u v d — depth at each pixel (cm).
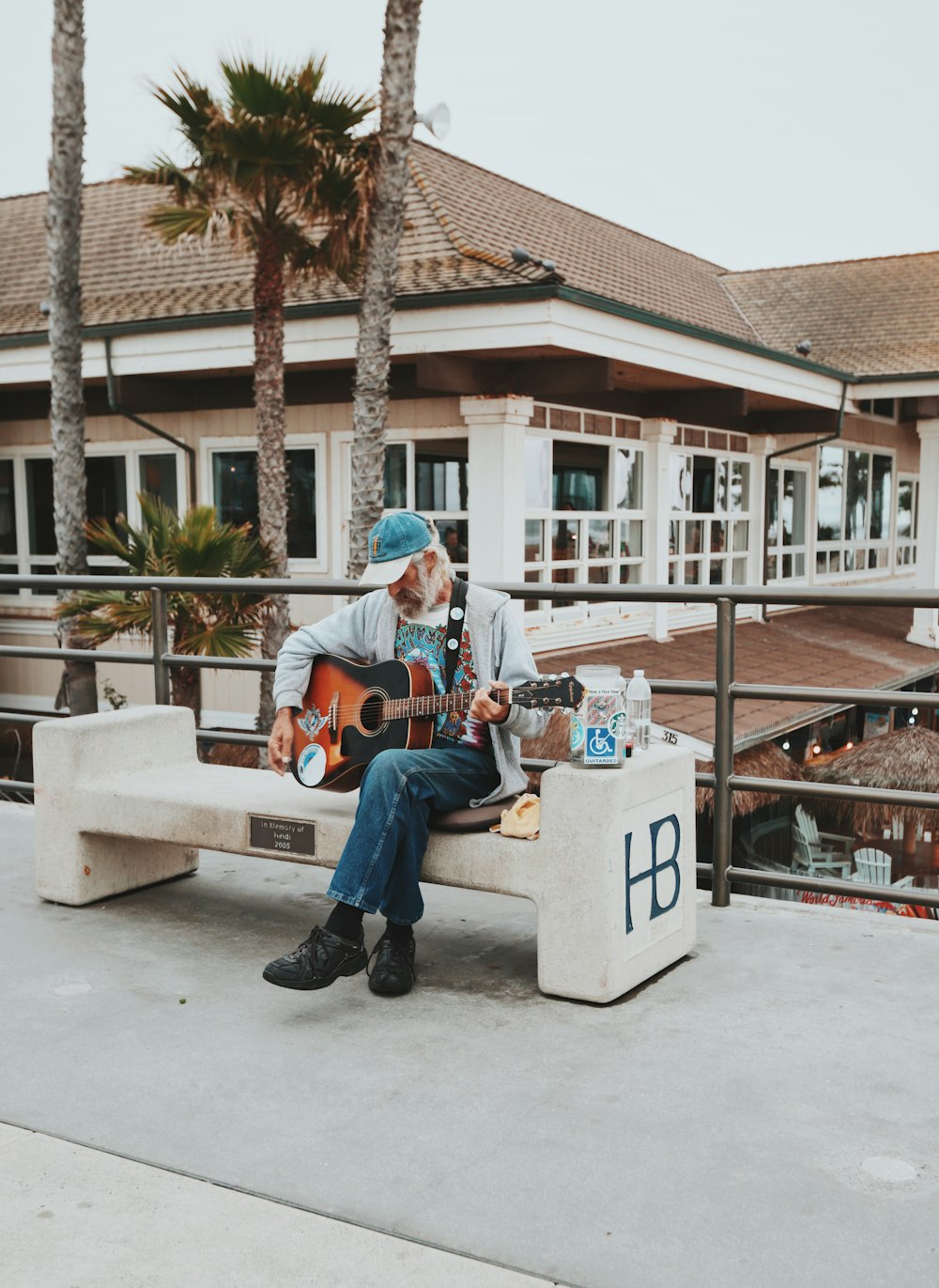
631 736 363
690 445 1498
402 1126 272
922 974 361
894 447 2127
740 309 1925
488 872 349
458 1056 309
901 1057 304
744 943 391
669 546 1459
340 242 1022
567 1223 234
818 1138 265
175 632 1005
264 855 384
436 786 351
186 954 388
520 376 1116
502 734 361
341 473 1257
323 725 375
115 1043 320
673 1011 336
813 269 2053
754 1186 246
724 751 423
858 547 2016
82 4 1102
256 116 958
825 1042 314
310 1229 234
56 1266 223
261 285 1039
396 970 351
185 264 1388
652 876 355
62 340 1149
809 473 1836
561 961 342
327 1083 295
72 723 438
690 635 1513
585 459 1292
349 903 333
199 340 1175
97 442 1406
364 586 361
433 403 1184
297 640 384
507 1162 256
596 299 1008
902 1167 252
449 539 1192
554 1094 287
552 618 1262
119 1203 244
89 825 427
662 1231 231
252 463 1309
